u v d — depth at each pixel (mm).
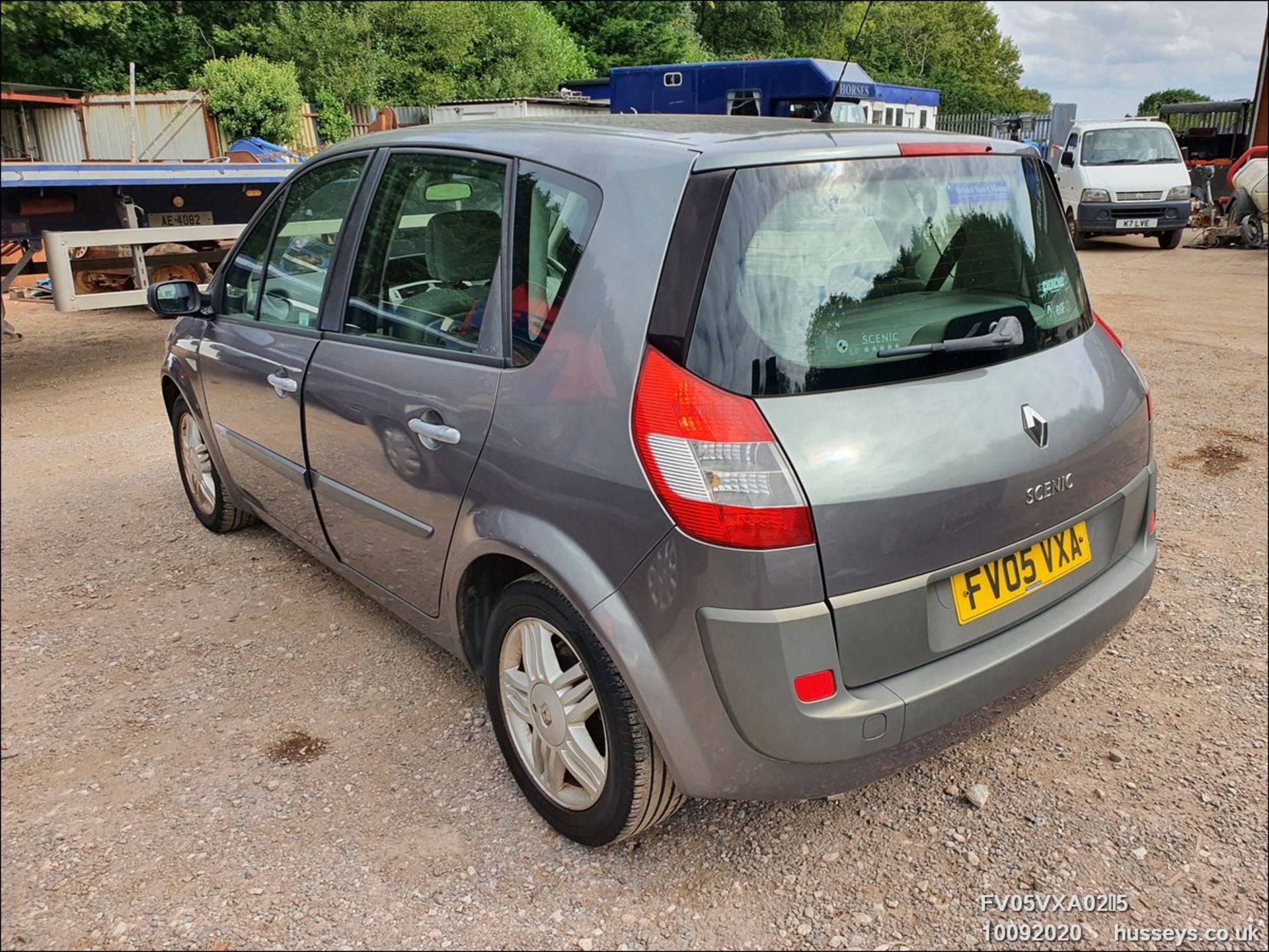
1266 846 2533
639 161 2283
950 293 2312
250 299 3805
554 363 2320
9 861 2516
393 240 2996
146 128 16906
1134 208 15617
